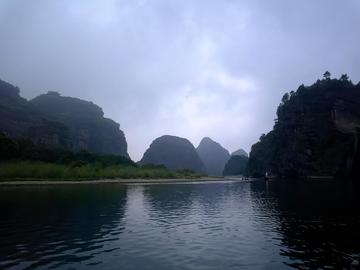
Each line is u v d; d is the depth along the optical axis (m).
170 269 16.50
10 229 26.59
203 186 90.56
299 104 175.38
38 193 59.47
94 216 33.44
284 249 20.27
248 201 48.84
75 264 17.28
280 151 182.25
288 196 56.41
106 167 133.38
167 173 138.62
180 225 28.69
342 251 19.72
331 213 34.62
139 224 29.16
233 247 20.83
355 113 146.00
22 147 138.00
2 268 16.58
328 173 148.62
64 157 136.88
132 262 17.66
